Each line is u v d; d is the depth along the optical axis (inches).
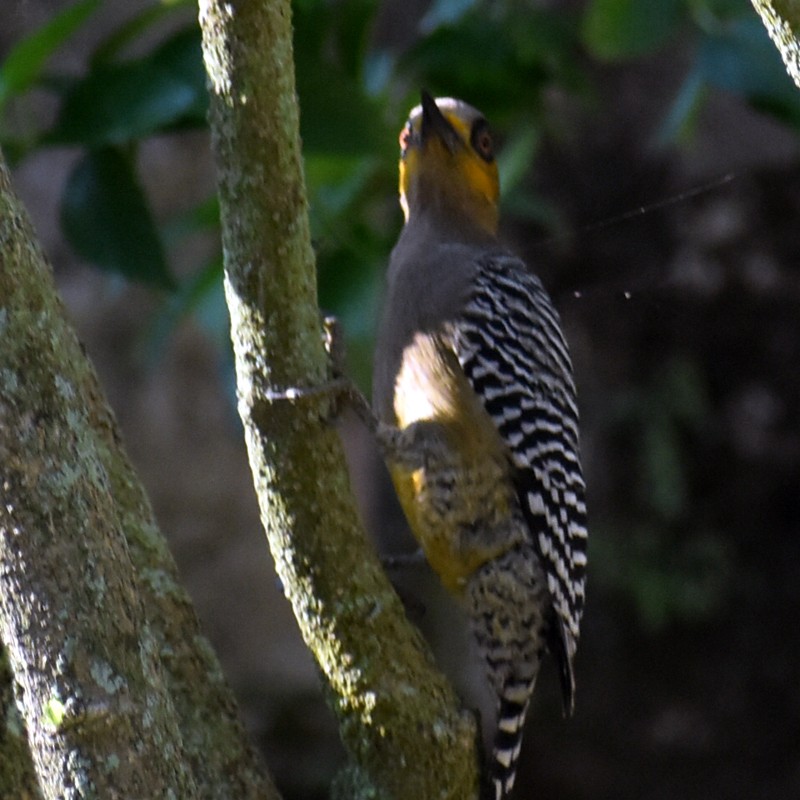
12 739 259.0
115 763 221.5
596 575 680.4
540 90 464.8
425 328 373.4
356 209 411.5
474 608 370.0
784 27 262.8
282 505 271.9
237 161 254.2
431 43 426.6
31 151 377.7
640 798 670.5
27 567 222.4
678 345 678.5
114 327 633.0
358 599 275.0
